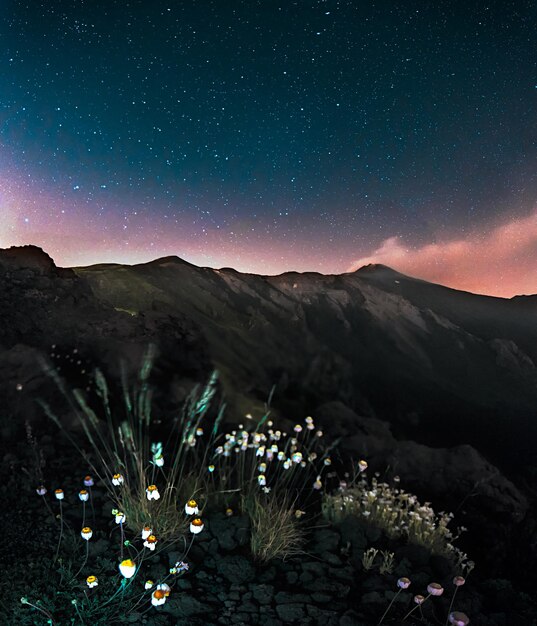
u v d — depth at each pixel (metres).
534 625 3.14
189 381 7.29
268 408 7.96
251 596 2.84
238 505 3.93
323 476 5.31
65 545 3.07
